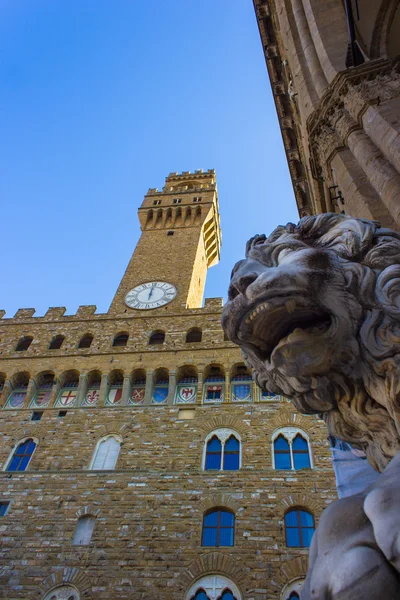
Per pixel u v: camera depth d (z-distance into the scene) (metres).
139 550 19.22
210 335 30.70
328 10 10.65
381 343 2.56
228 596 17.33
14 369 29.95
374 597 1.37
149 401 27.02
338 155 7.67
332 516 1.74
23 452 24.88
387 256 2.79
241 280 2.84
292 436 23.61
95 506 21.41
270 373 3.07
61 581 18.34
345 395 2.79
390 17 9.64
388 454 2.64
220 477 21.94
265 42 17.83
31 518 21.16
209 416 25.36
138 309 35.66
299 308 2.69
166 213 53.34
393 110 6.64
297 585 17.33
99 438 24.94
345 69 8.20
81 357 30.20
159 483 22.09
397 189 5.57
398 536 1.42
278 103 17.95
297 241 3.14
